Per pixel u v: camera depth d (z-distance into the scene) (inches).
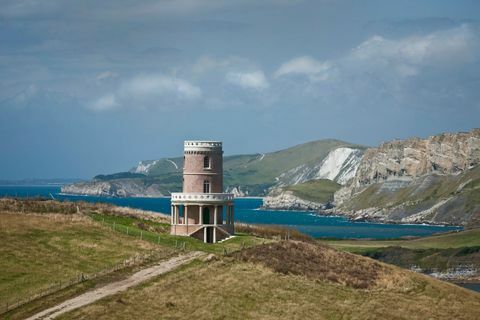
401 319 4170.8
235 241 5255.9
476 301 4736.7
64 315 3380.9
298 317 3887.8
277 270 4520.2
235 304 3900.1
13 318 3324.3
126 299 3688.5
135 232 5088.6
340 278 4611.2
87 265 4170.8
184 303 3779.5
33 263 4092.0
